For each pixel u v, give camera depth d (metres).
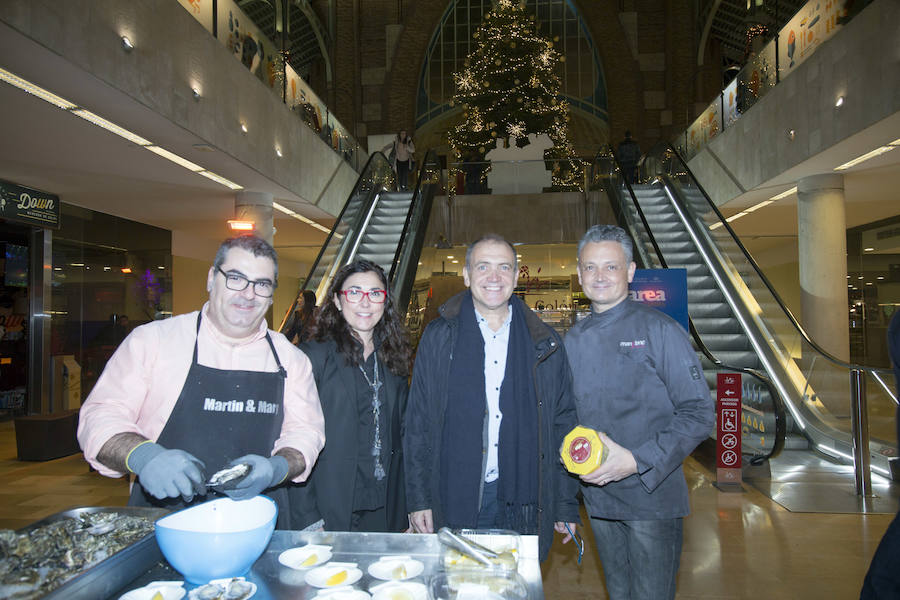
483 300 2.04
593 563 3.37
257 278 1.58
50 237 8.63
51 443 6.22
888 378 5.22
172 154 6.82
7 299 8.23
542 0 20.19
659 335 1.94
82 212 9.45
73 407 8.91
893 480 4.87
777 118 8.33
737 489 4.68
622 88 18.78
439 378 2.12
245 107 7.41
